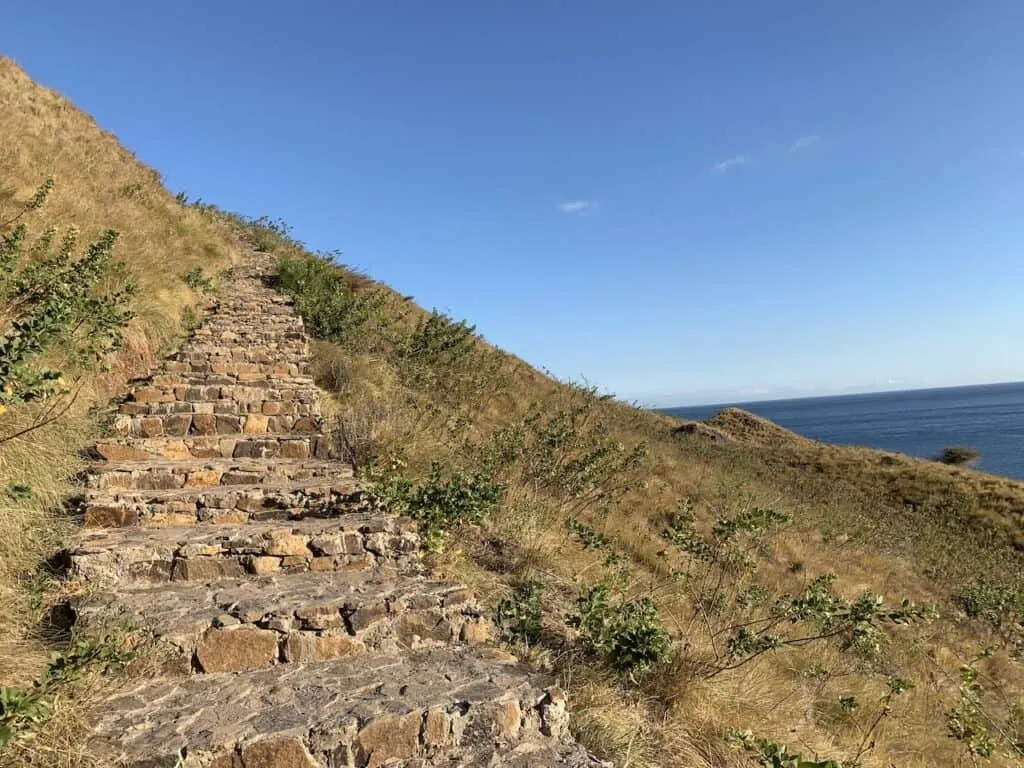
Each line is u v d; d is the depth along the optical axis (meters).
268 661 3.06
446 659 3.15
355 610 3.29
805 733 4.31
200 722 2.42
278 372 8.74
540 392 15.79
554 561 5.84
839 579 10.23
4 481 3.69
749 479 16.97
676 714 3.71
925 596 11.22
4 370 3.27
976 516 19.31
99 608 3.10
